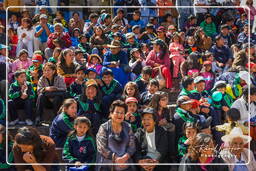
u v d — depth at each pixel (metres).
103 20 12.98
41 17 11.62
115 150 6.25
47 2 14.66
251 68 9.20
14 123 8.01
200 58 10.25
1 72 9.16
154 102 7.06
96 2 15.14
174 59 10.38
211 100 7.87
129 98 7.15
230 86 8.09
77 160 6.38
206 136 6.03
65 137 6.94
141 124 7.04
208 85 9.09
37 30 11.63
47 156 5.79
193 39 11.88
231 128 7.18
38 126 8.00
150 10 14.45
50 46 10.86
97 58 9.50
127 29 13.17
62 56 8.83
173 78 10.33
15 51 11.80
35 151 5.70
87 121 6.41
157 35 12.41
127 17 14.47
